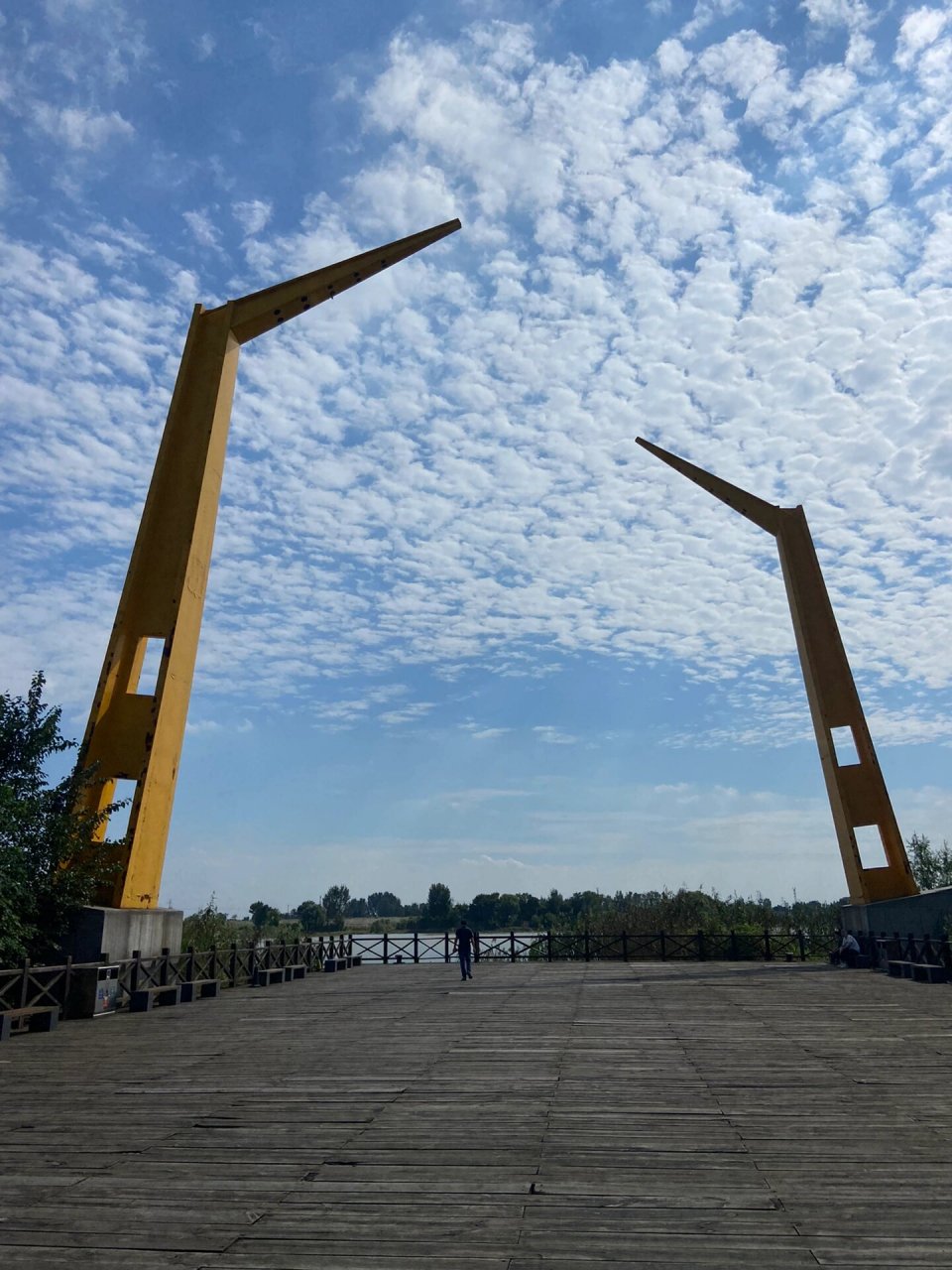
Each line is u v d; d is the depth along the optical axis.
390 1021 14.85
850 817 29.86
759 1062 10.34
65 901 17.86
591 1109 7.95
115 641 22.00
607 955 33.69
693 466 34.88
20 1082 9.70
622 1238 4.86
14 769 18.31
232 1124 7.60
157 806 21.56
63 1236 5.02
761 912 37.34
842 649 31.47
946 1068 9.89
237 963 23.72
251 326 25.64
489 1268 4.49
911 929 25.70
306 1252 4.74
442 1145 6.81
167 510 23.42
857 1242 4.76
